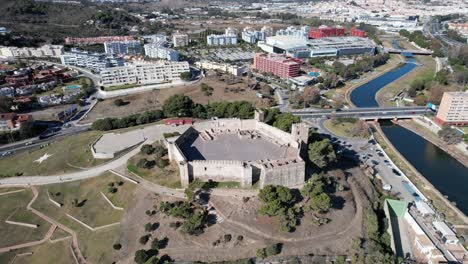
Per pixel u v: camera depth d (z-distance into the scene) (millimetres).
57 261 149375
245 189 171000
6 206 181750
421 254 160375
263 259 142375
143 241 149875
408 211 185625
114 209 171625
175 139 197000
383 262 140500
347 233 157250
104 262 146375
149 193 173875
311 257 142625
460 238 170500
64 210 176375
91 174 198750
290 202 161125
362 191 189875
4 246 157500
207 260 142875
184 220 156875
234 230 152750
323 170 195500
